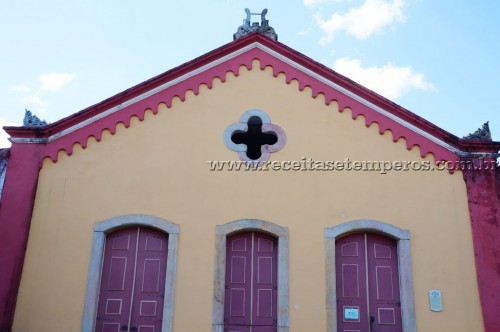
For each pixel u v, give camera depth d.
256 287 11.42
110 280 11.41
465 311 11.09
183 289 11.13
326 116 12.46
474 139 12.17
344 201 11.83
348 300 11.40
